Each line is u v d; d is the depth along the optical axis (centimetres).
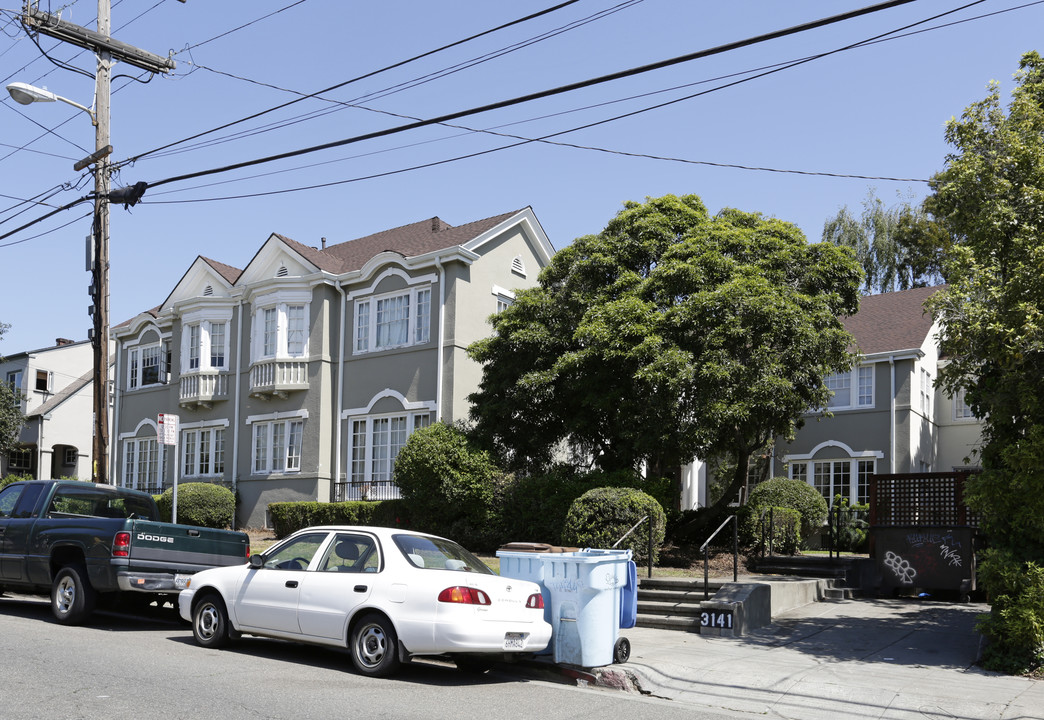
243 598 1055
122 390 3453
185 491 2683
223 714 732
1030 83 1286
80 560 1267
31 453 4481
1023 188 1155
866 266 4278
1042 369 1071
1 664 904
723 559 1919
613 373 1938
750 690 937
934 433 3023
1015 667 1020
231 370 2973
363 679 925
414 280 2552
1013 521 1100
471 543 2072
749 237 1966
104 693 791
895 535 1666
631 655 1090
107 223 1805
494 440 2159
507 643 932
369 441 2592
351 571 993
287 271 2834
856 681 975
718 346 1762
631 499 1606
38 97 1752
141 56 1902
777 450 2992
